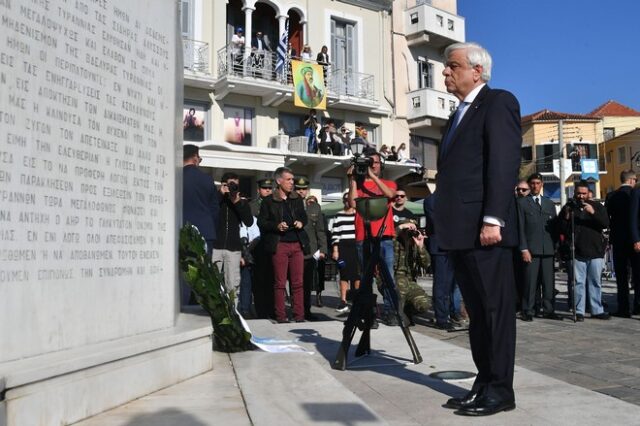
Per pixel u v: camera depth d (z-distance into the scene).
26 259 2.94
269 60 22.31
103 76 3.66
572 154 41.81
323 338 6.47
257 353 5.07
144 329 4.00
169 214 4.44
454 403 3.64
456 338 6.91
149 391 3.59
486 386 3.62
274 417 3.05
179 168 5.26
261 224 8.15
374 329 7.32
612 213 9.20
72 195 3.31
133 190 3.96
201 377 4.09
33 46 3.04
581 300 8.62
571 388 4.19
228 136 21.91
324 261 11.09
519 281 9.02
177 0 5.09
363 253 5.17
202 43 21.16
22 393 2.64
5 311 2.80
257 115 22.39
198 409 3.23
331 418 3.05
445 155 3.79
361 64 25.53
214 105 21.53
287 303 11.23
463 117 3.73
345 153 23.59
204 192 7.03
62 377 2.87
